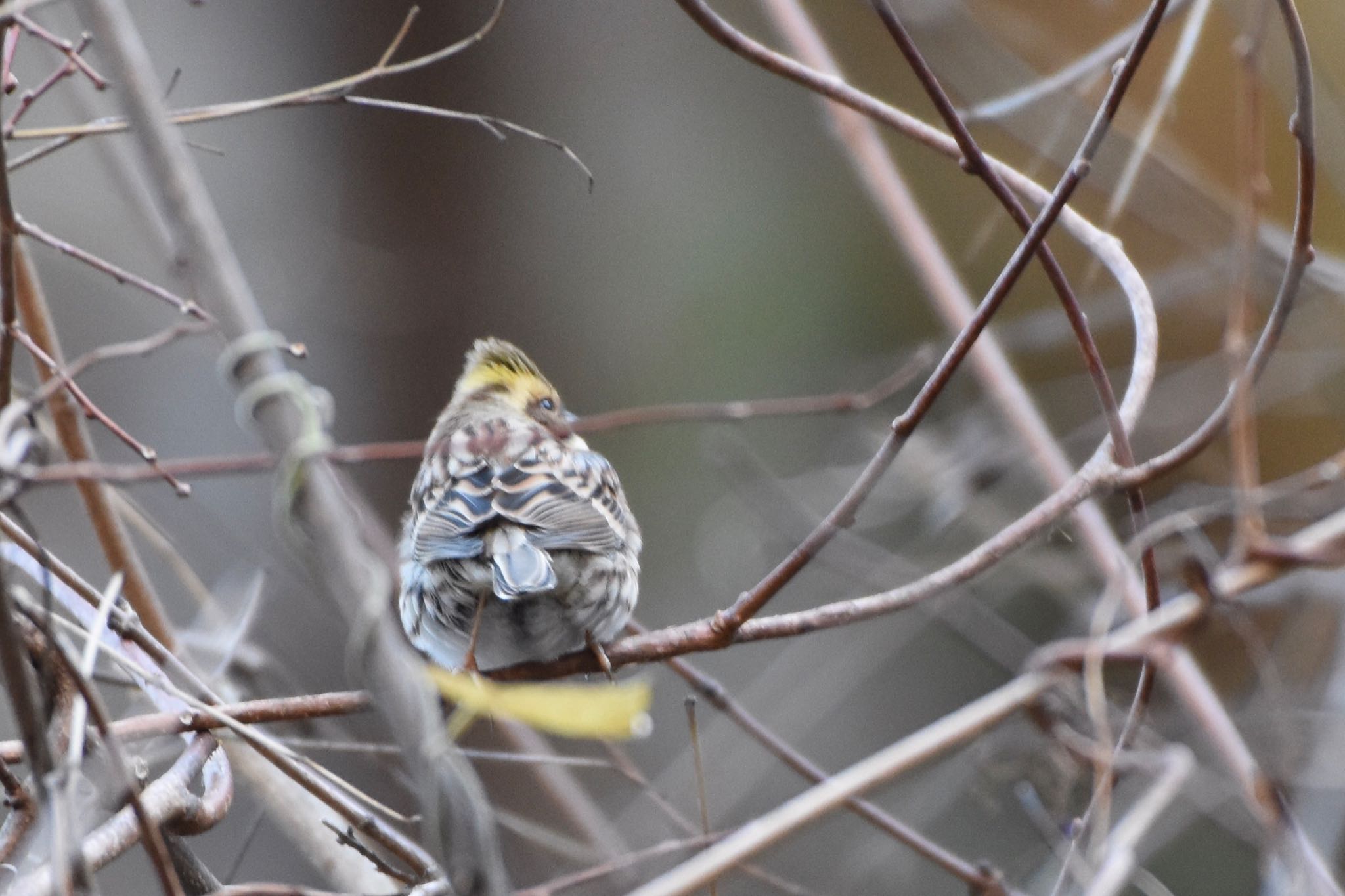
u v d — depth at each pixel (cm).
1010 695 623
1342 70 1314
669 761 1421
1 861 636
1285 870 688
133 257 1523
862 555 1273
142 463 1195
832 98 770
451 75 1750
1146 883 721
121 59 460
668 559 1706
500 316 1748
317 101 759
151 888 1253
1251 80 766
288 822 905
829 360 1791
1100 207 1469
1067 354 1538
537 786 1266
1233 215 1164
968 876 869
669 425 1762
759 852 611
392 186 1719
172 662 723
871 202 1820
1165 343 1517
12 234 659
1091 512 983
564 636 906
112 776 625
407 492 1620
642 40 1886
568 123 1834
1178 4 923
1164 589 987
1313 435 1454
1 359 667
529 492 916
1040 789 770
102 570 1257
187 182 458
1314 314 1309
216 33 1686
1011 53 1265
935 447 1271
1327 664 1089
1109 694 985
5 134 704
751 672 1523
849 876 1171
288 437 447
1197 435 712
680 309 1831
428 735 429
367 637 433
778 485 1291
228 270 456
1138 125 1221
